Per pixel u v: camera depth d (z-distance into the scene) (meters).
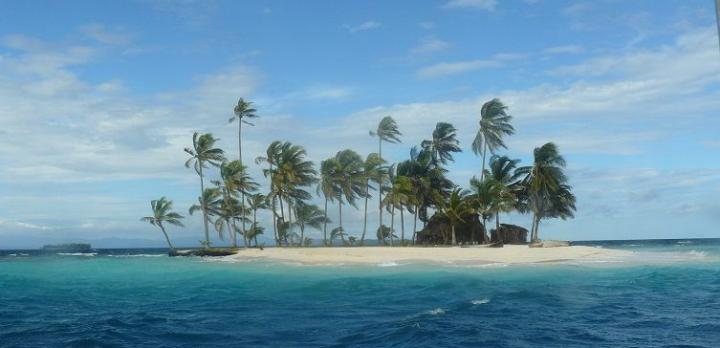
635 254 43.19
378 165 64.94
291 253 50.69
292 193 66.19
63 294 26.94
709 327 15.26
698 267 33.81
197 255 61.06
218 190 66.25
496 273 32.03
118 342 14.66
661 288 24.67
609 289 24.36
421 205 65.62
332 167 64.56
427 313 18.11
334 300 22.41
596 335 14.39
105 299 24.88
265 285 28.67
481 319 16.83
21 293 27.44
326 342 14.20
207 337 15.15
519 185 60.91
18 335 15.98
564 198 59.59
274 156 65.75
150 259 55.81
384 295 23.59
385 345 13.66
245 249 59.47
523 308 18.98
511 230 62.88
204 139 65.19
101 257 64.06
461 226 62.16
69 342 14.78
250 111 68.44
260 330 16.02
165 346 14.09
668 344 13.21
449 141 66.81
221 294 25.44
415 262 39.09
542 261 38.25
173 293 26.56
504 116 62.09
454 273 32.28
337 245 70.94
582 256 40.91
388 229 71.88
